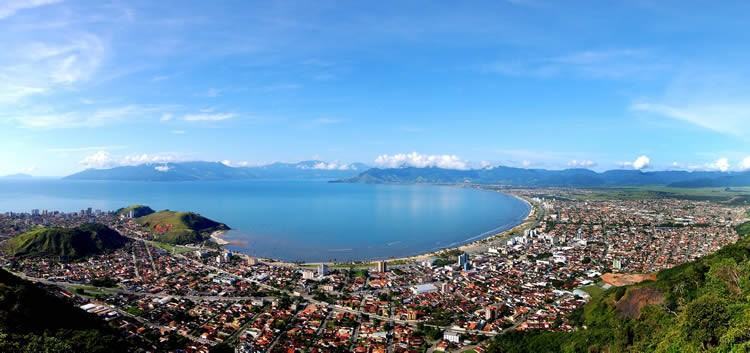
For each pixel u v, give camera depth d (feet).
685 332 288.71
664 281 436.35
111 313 549.95
